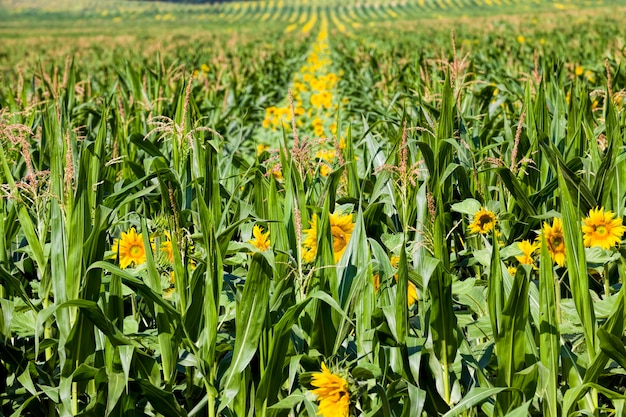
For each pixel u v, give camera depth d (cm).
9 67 2919
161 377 301
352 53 2408
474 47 2495
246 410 273
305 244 306
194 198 409
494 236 245
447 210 395
